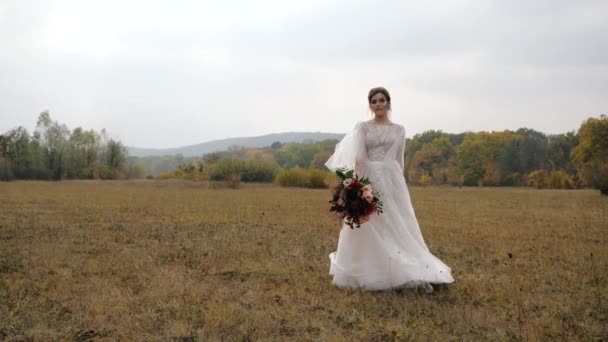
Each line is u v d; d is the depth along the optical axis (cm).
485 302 590
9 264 759
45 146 8138
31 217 1481
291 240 1077
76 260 804
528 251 988
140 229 1225
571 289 654
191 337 447
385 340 454
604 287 670
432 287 632
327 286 655
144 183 5141
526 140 8862
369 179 654
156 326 478
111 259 816
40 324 475
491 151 8875
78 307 538
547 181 6494
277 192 3675
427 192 4591
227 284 661
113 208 1867
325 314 527
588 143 5422
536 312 550
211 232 1195
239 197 2850
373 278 630
